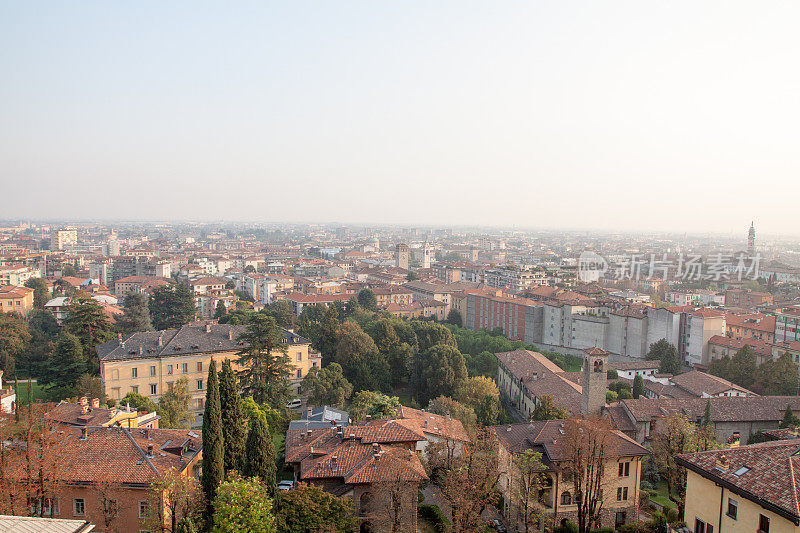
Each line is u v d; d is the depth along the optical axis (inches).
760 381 5959.6
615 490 3265.3
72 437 2982.3
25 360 6530.5
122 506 2711.6
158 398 5191.9
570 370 7372.1
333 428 3336.6
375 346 6368.1
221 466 2910.9
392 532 2588.6
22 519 1624.0
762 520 1934.1
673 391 5511.8
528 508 3095.5
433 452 3388.3
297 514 2431.1
